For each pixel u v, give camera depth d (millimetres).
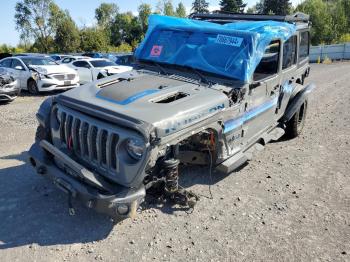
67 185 3721
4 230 3969
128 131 3533
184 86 4566
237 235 3963
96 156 3836
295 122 7148
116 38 86688
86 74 16344
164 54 5414
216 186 5133
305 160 6258
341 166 5996
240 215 4371
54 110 4406
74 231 3979
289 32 5891
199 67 5000
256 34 4816
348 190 5113
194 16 6836
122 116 3607
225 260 3547
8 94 11125
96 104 3928
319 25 52844
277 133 6363
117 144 3572
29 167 5641
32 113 9773
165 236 3914
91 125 3805
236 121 4746
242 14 6672
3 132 7680
